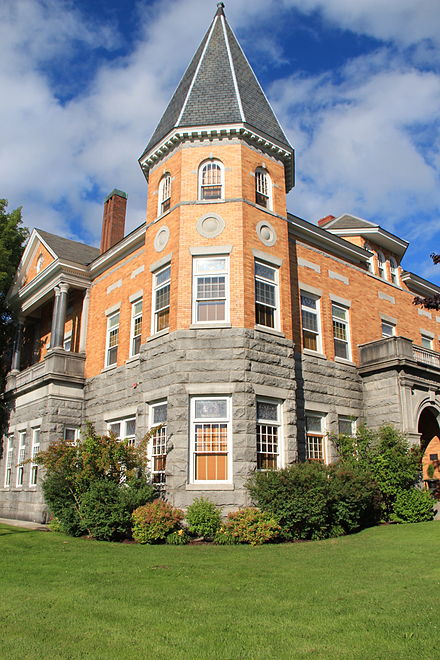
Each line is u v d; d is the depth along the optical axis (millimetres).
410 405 22000
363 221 27797
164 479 17672
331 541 14781
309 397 20875
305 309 22406
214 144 20203
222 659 5711
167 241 19875
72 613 7496
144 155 21750
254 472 16688
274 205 20562
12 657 5797
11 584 9391
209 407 17469
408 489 19453
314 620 7035
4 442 27766
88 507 15906
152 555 12500
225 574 10125
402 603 7797
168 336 18484
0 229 32188
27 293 28797
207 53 22516
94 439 17344
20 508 24188
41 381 24375
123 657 5777
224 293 18547
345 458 20000
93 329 25531
